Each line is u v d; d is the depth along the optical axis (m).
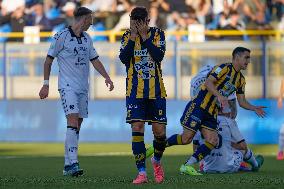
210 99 27.95
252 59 54.38
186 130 28.27
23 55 55.84
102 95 55.09
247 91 54.41
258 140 53.75
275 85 54.28
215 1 63.62
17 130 55.84
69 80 28.59
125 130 54.78
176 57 54.56
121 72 54.78
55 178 26.97
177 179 25.97
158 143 24.56
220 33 58.41
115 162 36.75
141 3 64.19
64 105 28.53
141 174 24.23
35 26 63.38
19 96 56.00
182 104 54.19
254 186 23.34
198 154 28.38
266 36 58.66
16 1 65.50
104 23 63.75
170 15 63.91
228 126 29.78
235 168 29.88
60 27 64.06
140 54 23.92
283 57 54.19
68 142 28.38
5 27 64.44
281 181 25.14
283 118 53.78
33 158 40.09
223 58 54.25
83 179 26.33
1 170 31.97
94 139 54.94
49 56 28.72
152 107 24.33
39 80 55.84
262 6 63.00
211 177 27.16
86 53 28.86
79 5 65.00
